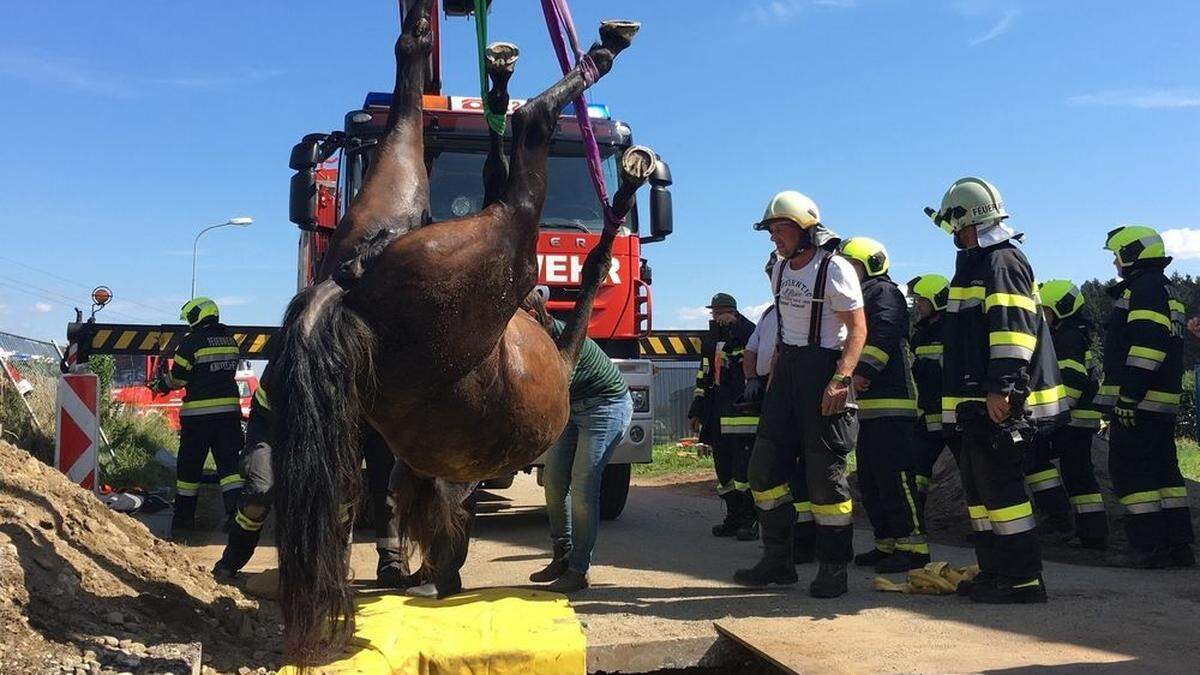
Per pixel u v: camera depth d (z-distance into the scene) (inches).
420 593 221.6
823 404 221.3
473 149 350.9
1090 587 235.5
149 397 719.1
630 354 364.5
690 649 189.9
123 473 480.7
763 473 238.8
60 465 329.7
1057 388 220.1
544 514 431.8
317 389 125.3
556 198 357.1
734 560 297.1
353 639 165.3
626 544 332.8
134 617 159.0
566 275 345.4
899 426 264.8
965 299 221.8
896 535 264.4
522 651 165.5
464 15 294.2
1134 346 266.1
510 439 150.5
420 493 170.9
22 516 172.9
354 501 129.5
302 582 123.4
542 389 153.6
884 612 209.9
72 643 142.2
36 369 528.7
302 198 340.5
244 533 235.8
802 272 228.1
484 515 429.4
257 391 237.5
